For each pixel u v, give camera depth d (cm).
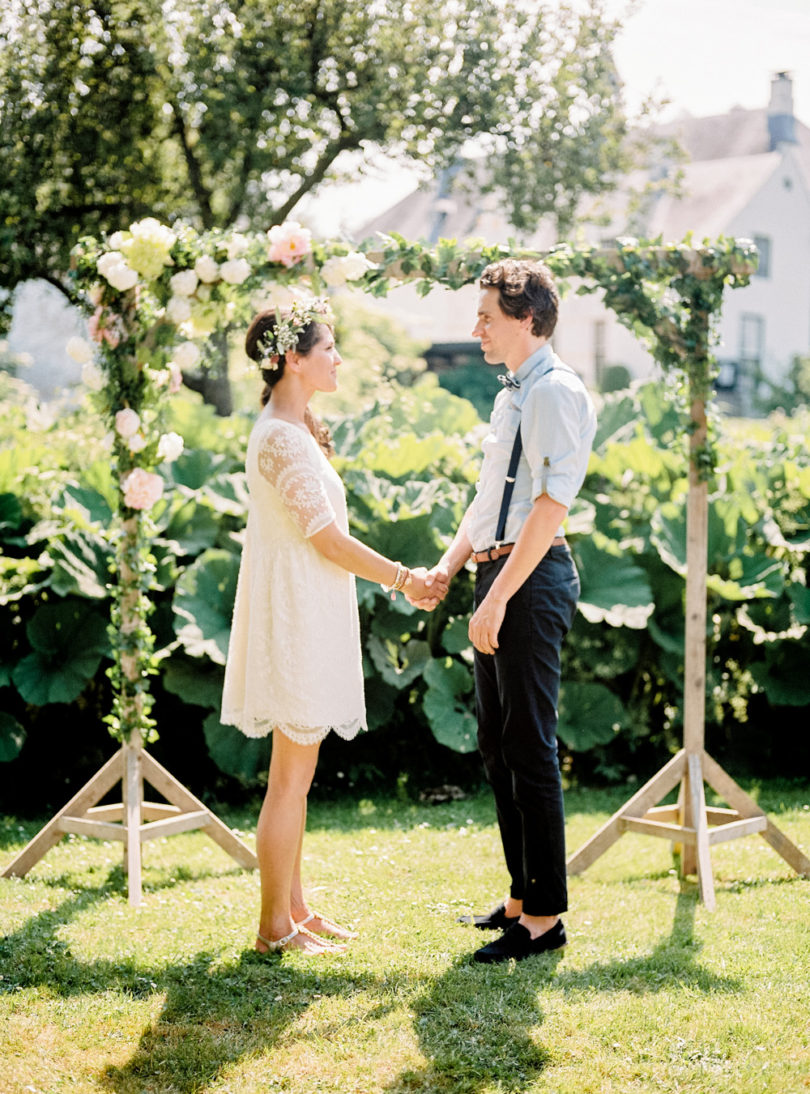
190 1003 275
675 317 377
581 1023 262
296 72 891
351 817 477
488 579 314
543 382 298
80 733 537
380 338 1700
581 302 2367
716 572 555
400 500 561
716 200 2498
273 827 305
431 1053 249
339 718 305
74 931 325
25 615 521
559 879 309
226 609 513
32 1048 252
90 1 853
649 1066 243
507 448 310
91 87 887
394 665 527
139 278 367
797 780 533
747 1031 257
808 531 581
